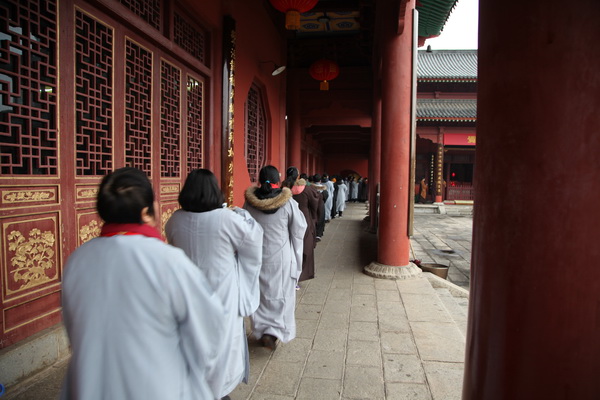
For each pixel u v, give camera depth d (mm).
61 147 3037
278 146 10414
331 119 14453
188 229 2164
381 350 3396
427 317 4199
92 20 3408
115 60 3691
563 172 1260
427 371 3027
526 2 1295
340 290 5191
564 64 1249
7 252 2617
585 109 1243
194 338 1262
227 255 2186
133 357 1159
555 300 1282
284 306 3248
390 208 5910
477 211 1530
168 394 1192
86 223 3344
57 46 2975
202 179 2186
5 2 2639
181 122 5102
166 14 4562
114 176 1306
